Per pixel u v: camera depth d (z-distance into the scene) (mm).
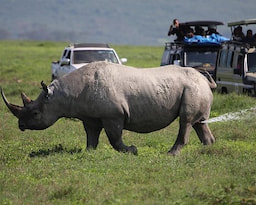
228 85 65875
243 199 26859
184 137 37375
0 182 30719
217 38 70938
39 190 29531
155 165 33188
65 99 37406
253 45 64062
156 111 36906
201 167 32531
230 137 42719
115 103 36500
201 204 26812
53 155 36562
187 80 37188
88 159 35188
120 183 30359
